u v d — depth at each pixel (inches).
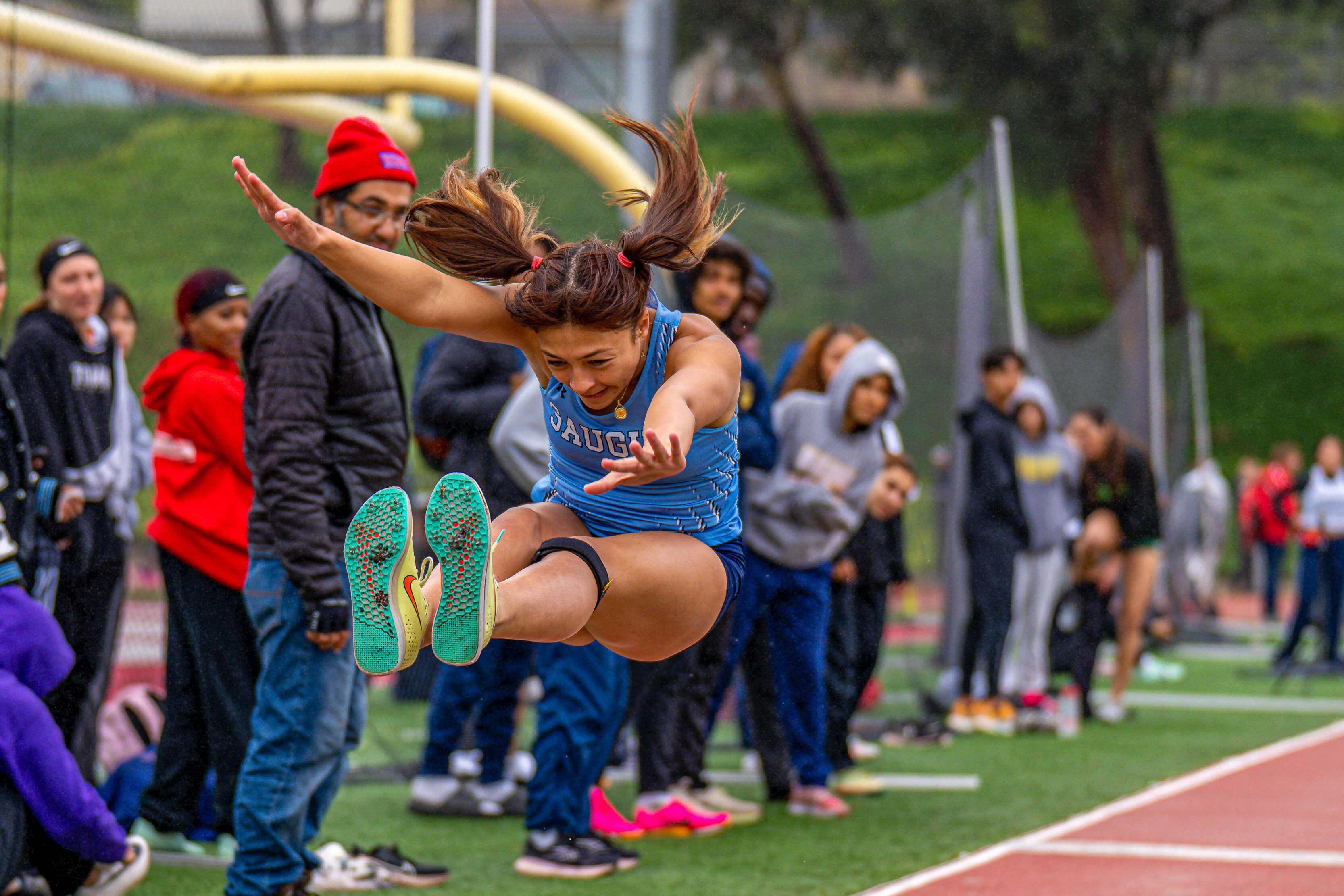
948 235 1208.2
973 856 640.4
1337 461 1528.1
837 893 568.4
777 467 720.3
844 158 4945.9
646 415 363.3
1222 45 4963.1
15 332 605.3
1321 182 4581.7
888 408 727.7
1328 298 4040.4
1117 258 3373.5
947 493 1210.6
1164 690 1389.0
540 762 600.4
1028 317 4195.4
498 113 1064.2
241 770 525.7
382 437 501.0
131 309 701.9
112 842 468.4
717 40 4146.2
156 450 577.6
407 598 322.0
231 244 1780.3
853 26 3467.0
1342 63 4940.9
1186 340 2128.4
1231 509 3166.8
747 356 682.2
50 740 458.0
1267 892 578.2
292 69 1024.2
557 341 341.1
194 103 1782.7
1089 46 3105.3
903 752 971.3
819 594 727.1
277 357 475.8
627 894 561.6
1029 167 3363.7
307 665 481.4
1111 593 1152.2
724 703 932.6
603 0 3085.6
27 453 506.6
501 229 374.9
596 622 363.3
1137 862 631.8
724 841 673.0
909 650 1172.5
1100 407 1170.6
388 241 518.3
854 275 1175.0
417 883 569.0
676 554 368.8
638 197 398.0
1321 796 804.6
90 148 1819.6
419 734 931.3
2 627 466.6
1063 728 1052.5
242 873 481.4
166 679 585.6
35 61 1057.5
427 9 1786.4
